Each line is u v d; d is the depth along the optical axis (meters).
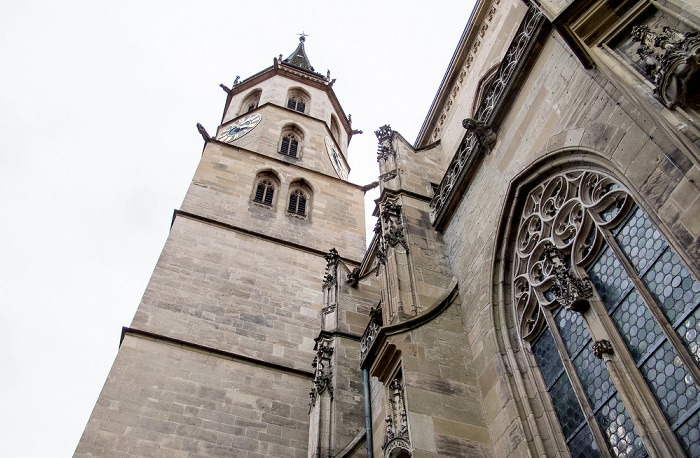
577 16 11.13
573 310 11.90
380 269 18.14
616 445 10.34
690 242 8.96
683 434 9.06
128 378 22.33
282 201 38.50
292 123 49.00
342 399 20.47
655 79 9.11
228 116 54.19
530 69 15.48
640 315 10.49
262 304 28.97
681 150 8.65
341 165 50.81
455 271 17.28
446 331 15.36
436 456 12.26
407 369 13.94
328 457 18.66
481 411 13.60
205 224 32.44
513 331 14.04
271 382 24.80
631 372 10.23
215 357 24.75
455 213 18.52
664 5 9.52
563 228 13.05
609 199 11.64
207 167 37.91
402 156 22.75
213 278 29.06
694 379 8.94
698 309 9.26
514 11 21.64
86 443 19.62
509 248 14.98
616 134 11.27
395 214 19.36
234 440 22.00
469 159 17.55
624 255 11.06
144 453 20.17
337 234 37.66
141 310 25.58
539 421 12.19
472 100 23.45
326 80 60.12
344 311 24.27
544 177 14.10
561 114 13.55
